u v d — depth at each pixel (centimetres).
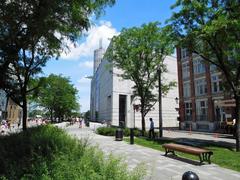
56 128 1419
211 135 3078
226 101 3459
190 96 4553
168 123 6184
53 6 833
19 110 7812
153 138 2300
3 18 814
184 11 1680
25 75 1831
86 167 524
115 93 5194
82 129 3822
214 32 1521
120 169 531
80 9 998
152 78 2748
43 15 834
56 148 661
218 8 1642
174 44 1830
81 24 1038
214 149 1606
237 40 1603
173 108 6334
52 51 1461
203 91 4247
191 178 342
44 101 6006
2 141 841
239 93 1630
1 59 1068
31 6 820
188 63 4641
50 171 526
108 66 2958
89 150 669
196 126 4325
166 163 1115
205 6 1623
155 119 5884
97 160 577
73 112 7688
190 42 1748
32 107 6881
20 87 1841
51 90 5931
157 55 2653
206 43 1794
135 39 2602
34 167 532
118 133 2092
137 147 1638
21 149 702
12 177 513
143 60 2658
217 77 3953
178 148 1212
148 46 2588
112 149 1521
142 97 2772
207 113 4141
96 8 1031
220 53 1709
